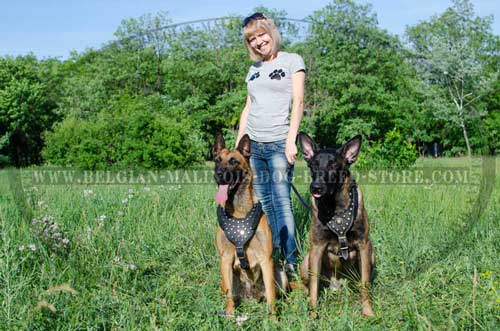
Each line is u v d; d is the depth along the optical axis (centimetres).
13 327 296
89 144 909
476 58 1288
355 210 386
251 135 479
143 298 366
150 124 955
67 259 410
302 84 460
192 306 360
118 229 515
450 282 402
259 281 414
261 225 388
